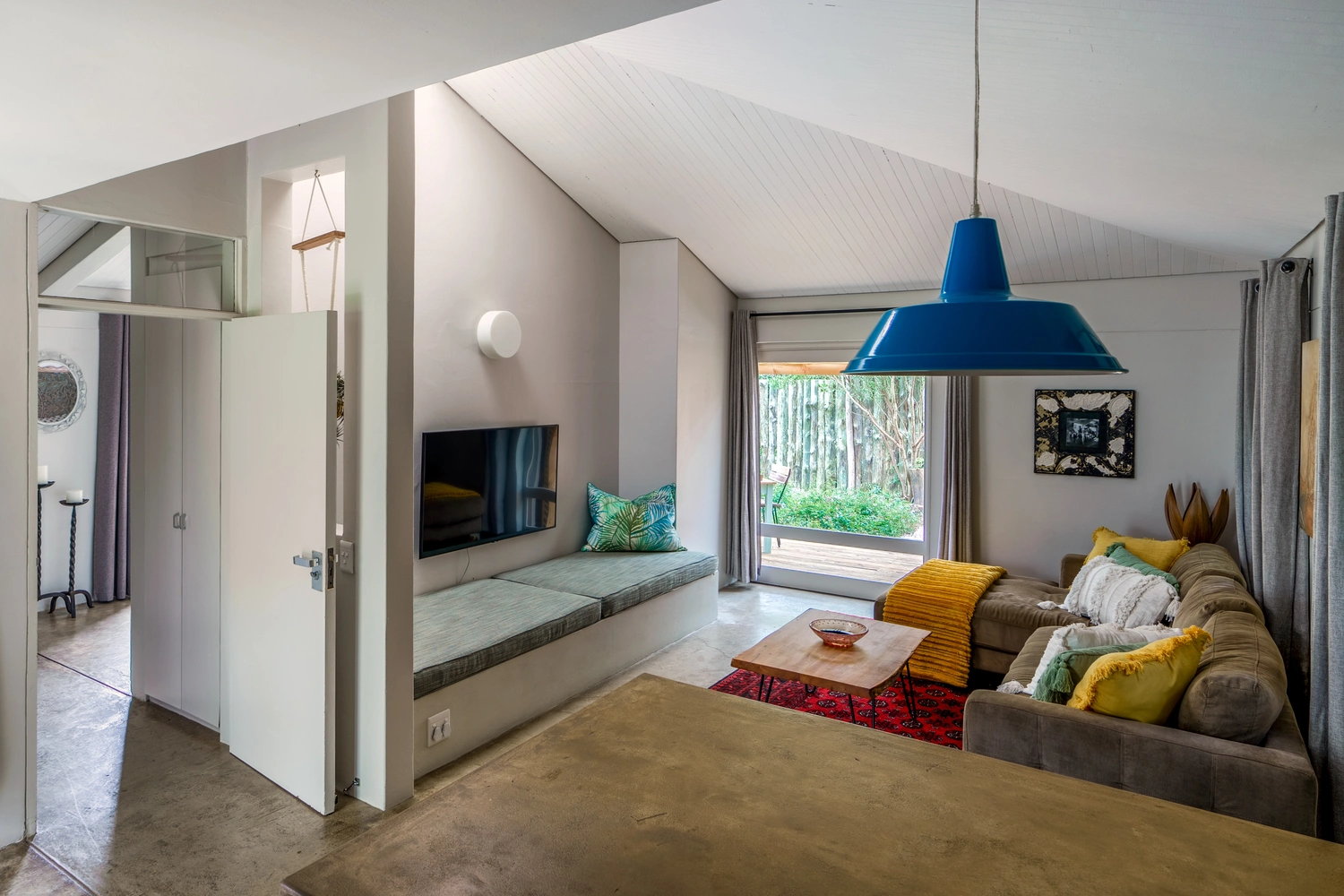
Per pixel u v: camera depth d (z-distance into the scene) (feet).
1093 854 3.95
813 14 6.95
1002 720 8.32
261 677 10.30
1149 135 7.54
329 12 3.77
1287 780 6.98
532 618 12.66
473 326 14.46
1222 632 9.05
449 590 14.11
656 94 13.00
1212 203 9.93
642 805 4.37
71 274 9.28
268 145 10.52
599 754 4.98
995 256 4.31
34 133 5.83
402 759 9.84
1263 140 6.79
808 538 20.34
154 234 10.04
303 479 9.54
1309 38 4.80
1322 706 8.19
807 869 3.77
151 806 9.64
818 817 4.26
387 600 9.53
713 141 13.99
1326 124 6.08
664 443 18.04
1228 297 14.87
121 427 18.10
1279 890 3.67
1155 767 7.55
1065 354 3.86
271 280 10.89
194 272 10.44
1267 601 11.12
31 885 8.11
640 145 14.56
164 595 12.39
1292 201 8.82
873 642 12.11
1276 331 10.98
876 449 19.31
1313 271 10.73
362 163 9.50
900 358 4.09
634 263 18.24
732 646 16.17
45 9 3.74
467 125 14.20
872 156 13.48
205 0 3.64
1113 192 10.78
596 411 17.87
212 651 11.61
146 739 11.48
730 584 20.72
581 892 3.58
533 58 12.76
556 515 16.66
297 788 9.82
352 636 9.92
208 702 11.77
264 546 10.14
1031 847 4.00
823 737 5.28
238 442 10.50
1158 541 14.43
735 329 20.16
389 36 4.06
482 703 11.53
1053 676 8.65
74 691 13.24
